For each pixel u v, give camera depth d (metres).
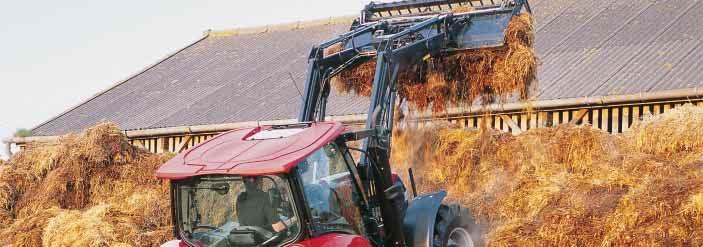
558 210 9.51
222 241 8.02
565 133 11.43
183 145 21.44
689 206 8.73
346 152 8.49
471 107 11.41
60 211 12.39
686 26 17.58
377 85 9.37
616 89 15.37
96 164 13.26
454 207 9.62
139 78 26.52
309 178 7.90
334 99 18.81
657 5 19.38
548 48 18.50
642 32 17.97
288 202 7.73
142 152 13.77
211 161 7.99
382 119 9.41
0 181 13.41
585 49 17.89
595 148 11.10
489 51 10.99
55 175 13.18
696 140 10.35
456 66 11.26
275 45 26.12
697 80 14.70
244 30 28.30
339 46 11.20
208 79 24.61
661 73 15.50
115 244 11.37
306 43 25.31
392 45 10.34
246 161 7.79
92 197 13.14
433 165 12.43
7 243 12.09
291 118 19.38
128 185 13.15
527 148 11.77
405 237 8.94
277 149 7.95
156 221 12.28
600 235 9.07
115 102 24.98
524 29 10.81
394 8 11.62
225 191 7.94
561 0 21.81
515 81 10.81
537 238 9.36
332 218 8.10
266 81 22.72
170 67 26.88
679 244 8.56
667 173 9.73
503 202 10.62
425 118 11.97
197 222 8.14
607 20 19.34
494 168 11.91
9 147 24.02
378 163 8.80
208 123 20.78
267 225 7.84
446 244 9.19
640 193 9.17
